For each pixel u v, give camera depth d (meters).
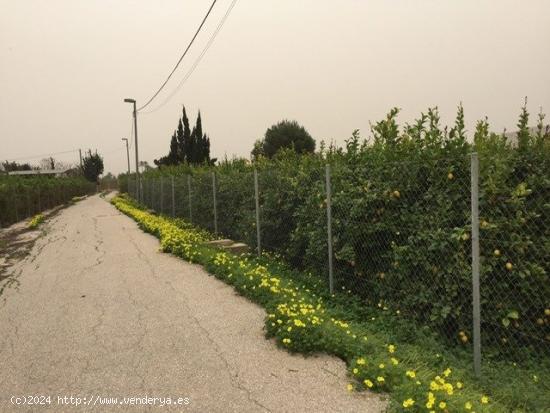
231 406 3.38
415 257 4.77
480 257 4.17
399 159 5.18
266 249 8.99
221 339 4.74
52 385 3.86
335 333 4.33
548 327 4.08
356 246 5.82
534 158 4.21
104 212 27.44
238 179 10.60
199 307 5.93
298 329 4.36
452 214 4.45
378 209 5.35
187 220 16.03
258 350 4.39
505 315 4.14
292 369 3.93
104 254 10.81
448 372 3.47
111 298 6.64
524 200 4.18
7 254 12.05
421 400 3.05
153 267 8.80
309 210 6.83
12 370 4.21
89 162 91.56
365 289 5.74
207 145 37.47
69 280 8.07
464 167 4.37
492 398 3.44
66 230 17.53
